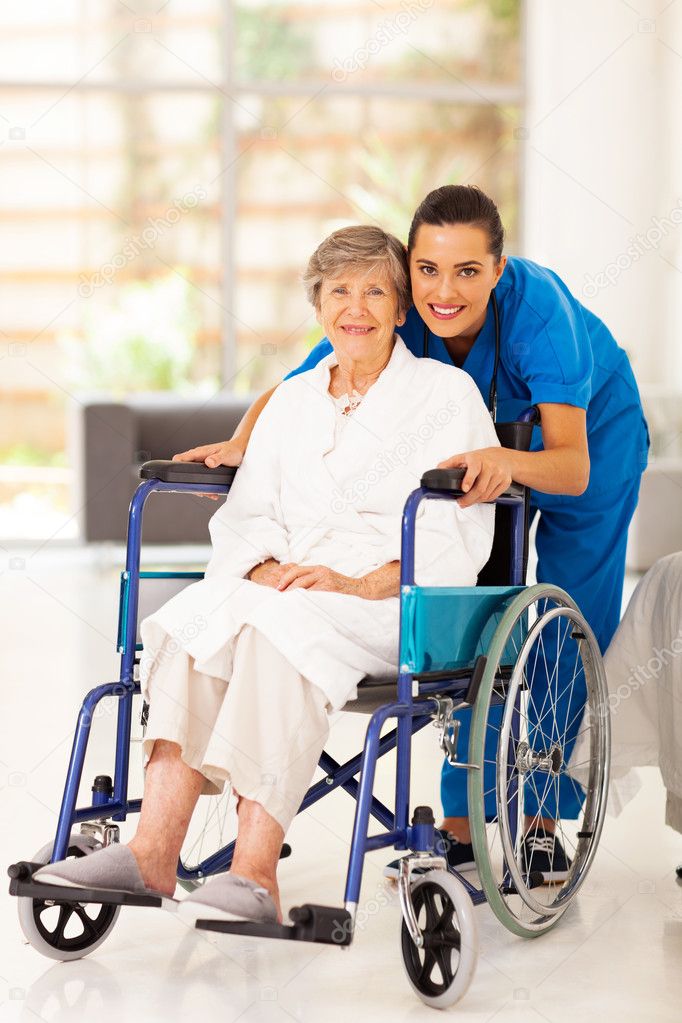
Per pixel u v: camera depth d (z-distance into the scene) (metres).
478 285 2.52
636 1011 1.98
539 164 10.05
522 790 2.41
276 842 2.03
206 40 10.86
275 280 11.37
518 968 2.17
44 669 4.87
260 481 2.52
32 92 10.64
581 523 2.89
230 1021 1.93
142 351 11.57
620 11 9.48
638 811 3.23
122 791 2.24
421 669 2.05
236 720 2.05
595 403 2.91
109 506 7.80
